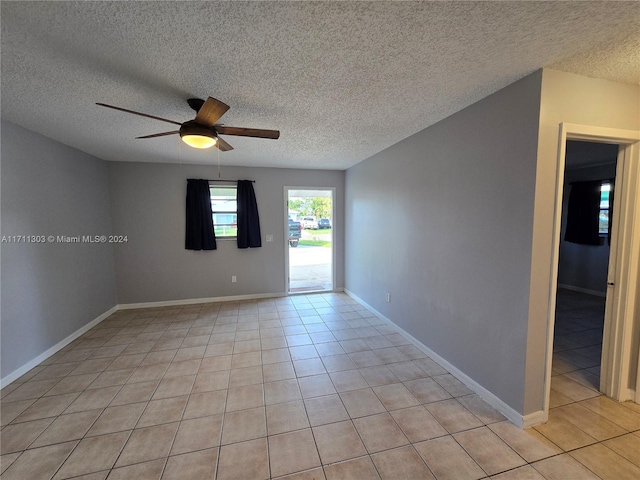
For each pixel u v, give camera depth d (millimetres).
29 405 2146
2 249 2438
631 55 1545
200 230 4547
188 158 4105
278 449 1725
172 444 1769
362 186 4375
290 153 3840
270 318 3982
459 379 2434
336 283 5367
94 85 1862
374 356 2879
